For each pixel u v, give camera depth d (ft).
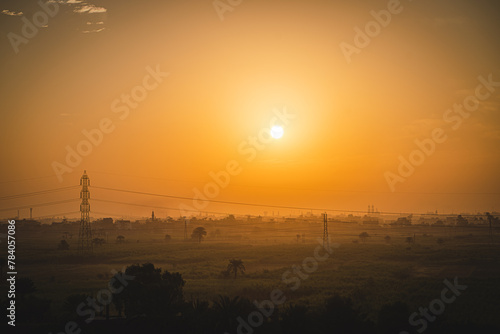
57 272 408.05
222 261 490.90
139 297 225.35
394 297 294.05
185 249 606.55
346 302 203.82
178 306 218.38
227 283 354.33
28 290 267.80
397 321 206.59
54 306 263.29
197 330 195.42
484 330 204.64
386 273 395.14
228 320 195.52
